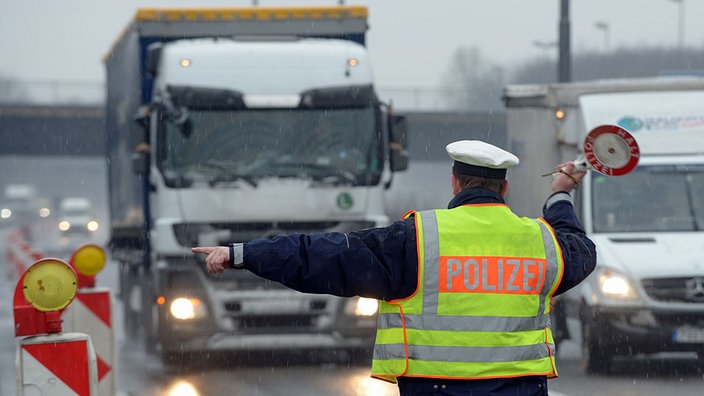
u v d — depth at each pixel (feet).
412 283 36.40
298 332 104.58
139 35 125.29
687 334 100.68
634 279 101.09
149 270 121.29
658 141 112.88
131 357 120.57
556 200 39.55
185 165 106.83
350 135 109.19
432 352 36.24
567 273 37.32
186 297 104.73
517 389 36.45
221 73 109.09
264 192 107.04
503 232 37.14
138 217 128.98
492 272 36.63
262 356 119.85
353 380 99.19
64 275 46.96
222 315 104.58
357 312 104.99
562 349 126.00
